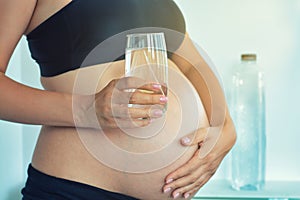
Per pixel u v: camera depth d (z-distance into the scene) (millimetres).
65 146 1047
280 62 1865
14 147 1771
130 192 1097
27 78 1872
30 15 1018
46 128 1102
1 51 985
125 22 1066
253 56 1802
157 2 1152
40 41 1062
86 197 1037
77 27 1033
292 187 1799
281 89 1873
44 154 1075
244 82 1834
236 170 1828
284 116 1879
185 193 1141
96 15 1035
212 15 1863
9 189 1700
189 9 1866
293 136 1880
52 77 1082
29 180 1104
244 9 1854
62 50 1049
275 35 1857
